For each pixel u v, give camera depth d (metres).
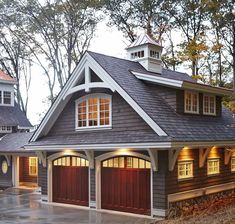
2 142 27.61
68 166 18.05
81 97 17.39
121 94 15.06
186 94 16.61
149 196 14.82
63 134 18.12
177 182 14.88
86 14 32.22
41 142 18.00
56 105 17.67
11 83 32.28
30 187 24.98
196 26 28.02
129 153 15.38
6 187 26.27
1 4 32.12
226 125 18.50
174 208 14.52
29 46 34.53
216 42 26.50
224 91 18.44
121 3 29.50
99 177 16.64
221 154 18.11
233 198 17.55
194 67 27.61
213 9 24.16
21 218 14.80
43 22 32.69
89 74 16.31
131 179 15.49
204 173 16.64
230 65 29.12
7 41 37.00
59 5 31.97
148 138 13.94
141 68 18.55
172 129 14.16
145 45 18.84
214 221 11.36
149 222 13.59
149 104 15.06
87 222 13.95
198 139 14.50
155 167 14.35
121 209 15.77
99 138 15.88
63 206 17.55
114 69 16.31
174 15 28.45
